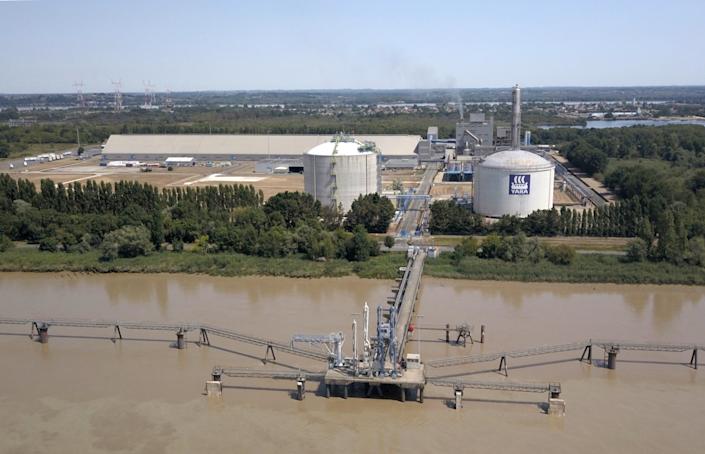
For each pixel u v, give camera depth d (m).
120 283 129.75
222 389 83.56
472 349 93.62
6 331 105.38
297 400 80.75
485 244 140.25
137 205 170.62
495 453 68.12
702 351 94.19
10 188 187.50
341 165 184.50
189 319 107.25
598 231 159.50
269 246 141.38
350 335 99.69
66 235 150.75
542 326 102.50
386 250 148.25
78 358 94.31
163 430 73.94
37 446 71.06
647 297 116.94
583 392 81.50
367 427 74.06
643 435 71.38
